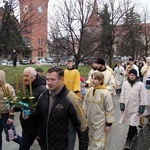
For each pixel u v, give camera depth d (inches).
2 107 189.6
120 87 604.1
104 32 625.6
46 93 129.3
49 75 123.4
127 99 233.6
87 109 204.7
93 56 630.5
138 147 225.1
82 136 126.0
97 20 628.1
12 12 393.7
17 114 338.3
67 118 123.2
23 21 408.5
